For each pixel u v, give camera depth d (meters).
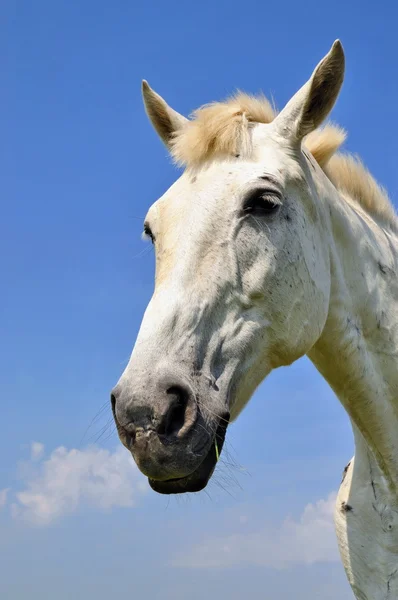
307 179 3.47
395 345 3.65
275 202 3.21
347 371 3.55
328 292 3.44
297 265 3.27
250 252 3.13
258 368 3.21
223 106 3.54
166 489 2.78
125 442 2.69
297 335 3.26
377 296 3.67
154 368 2.76
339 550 3.68
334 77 3.45
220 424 2.93
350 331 3.54
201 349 2.95
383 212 4.04
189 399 2.76
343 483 3.81
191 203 3.17
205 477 2.83
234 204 3.15
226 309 3.07
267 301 3.17
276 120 3.50
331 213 3.59
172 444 2.68
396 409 3.59
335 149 3.86
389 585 3.43
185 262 3.04
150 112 4.03
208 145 3.33
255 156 3.34
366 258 3.69
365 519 3.55
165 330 2.88
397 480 3.48
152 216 3.31
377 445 3.54
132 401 2.68
